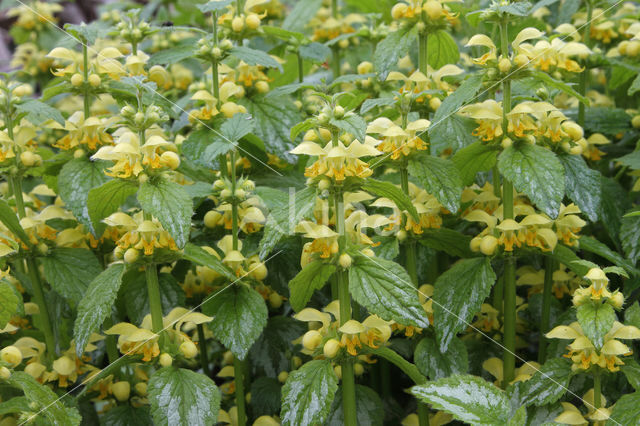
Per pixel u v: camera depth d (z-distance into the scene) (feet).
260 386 2.44
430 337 2.31
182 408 2.10
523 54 2.20
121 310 2.45
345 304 2.11
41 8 4.06
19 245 2.31
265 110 2.57
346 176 2.03
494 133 2.22
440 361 2.25
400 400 2.60
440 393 2.09
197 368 2.83
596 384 2.13
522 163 2.17
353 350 2.09
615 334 2.09
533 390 2.18
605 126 2.68
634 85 2.44
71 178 2.32
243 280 2.27
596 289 2.06
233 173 2.24
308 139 2.25
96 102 3.42
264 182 2.52
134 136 2.09
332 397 2.07
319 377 2.10
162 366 2.17
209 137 2.40
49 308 2.47
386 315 2.01
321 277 2.15
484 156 2.30
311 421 2.06
